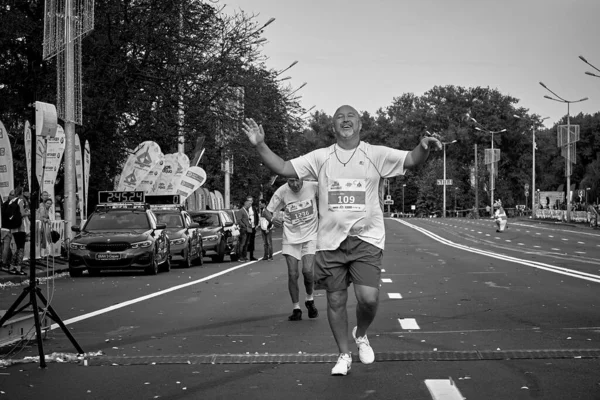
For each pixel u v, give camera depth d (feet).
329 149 25.86
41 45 111.34
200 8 113.19
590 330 35.22
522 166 472.85
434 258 91.91
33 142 30.68
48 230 82.94
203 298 51.78
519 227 214.90
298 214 40.09
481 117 473.67
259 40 117.39
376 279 25.39
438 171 465.06
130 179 103.19
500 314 41.27
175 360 29.07
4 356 30.09
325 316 41.70
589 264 80.59
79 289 59.82
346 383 24.76
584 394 22.85
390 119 583.99
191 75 110.83
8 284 64.03
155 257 74.79
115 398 23.36
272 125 147.23
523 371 26.17
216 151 135.33
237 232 106.73
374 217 25.54
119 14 107.14
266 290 56.90
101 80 108.68
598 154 423.64
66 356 29.81
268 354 29.99
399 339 33.22
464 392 23.24
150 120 114.21
